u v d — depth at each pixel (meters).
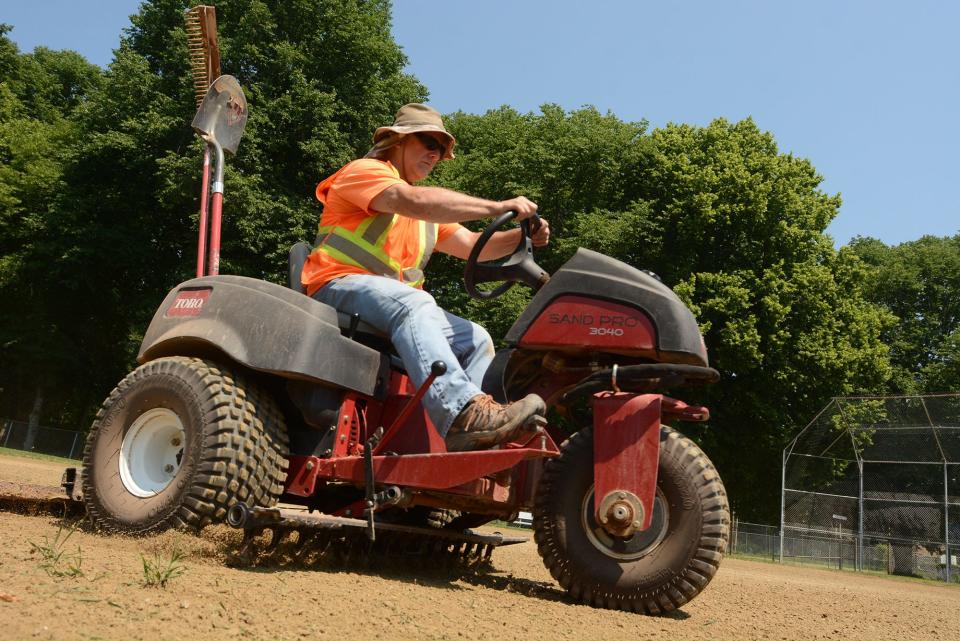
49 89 35.22
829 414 18.80
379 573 3.29
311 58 24.17
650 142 27.28
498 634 2.24
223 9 24.42
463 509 3.76
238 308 3.28
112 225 27.00
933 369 37.47
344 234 3.47
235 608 2.03
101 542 2.95
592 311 3.24
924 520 17.94
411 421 3.30
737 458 26.53
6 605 1.72
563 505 3.32
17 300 30.48
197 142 21.92
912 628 3.89
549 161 26.34
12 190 28.08
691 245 26.05
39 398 30.42
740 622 3.29
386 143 3.67
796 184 27.50
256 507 2.72
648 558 3.17
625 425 3.20
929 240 46.75
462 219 3.29
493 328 20.50
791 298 25.56
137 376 3.35
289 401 3.39
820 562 18.64
